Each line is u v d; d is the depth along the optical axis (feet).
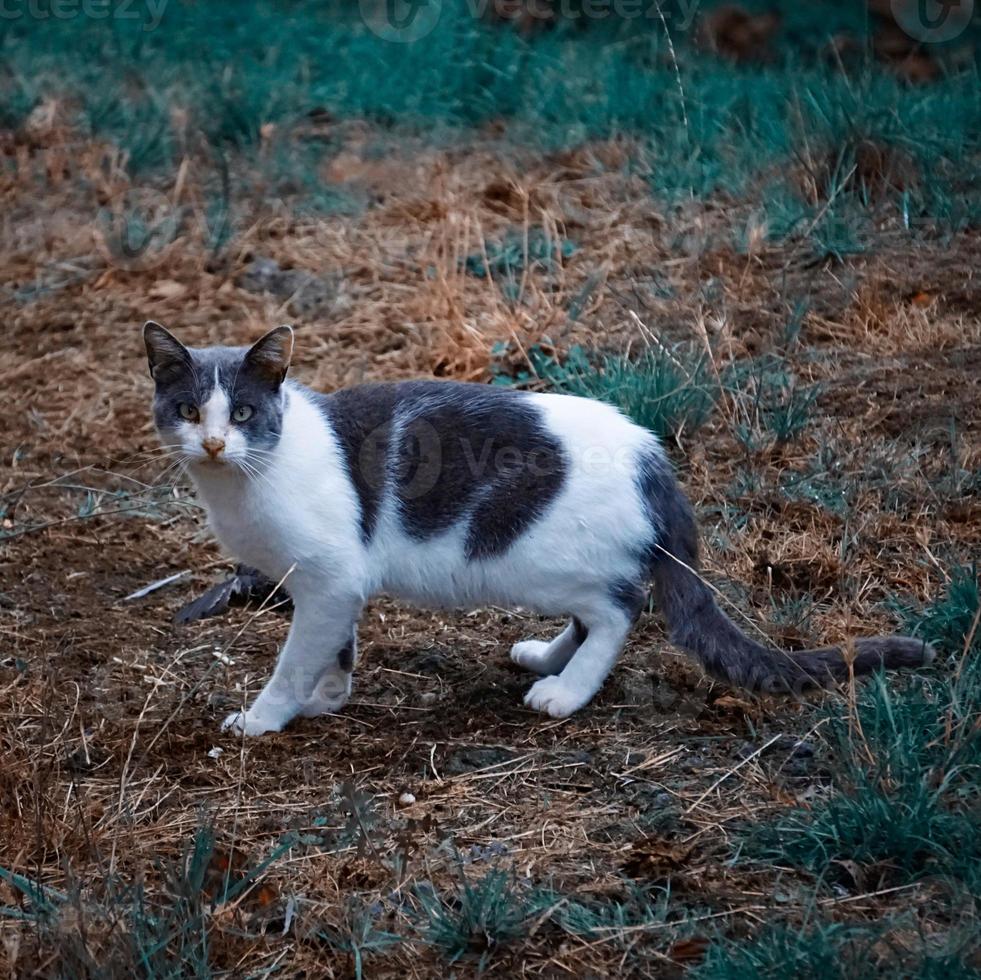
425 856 13.35
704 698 16.05
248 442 14.79
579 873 13.03
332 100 34.68
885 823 12.81
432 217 29.40
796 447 20.98
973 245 25.62
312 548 15.07
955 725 14.28
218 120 33.06
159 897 12.80
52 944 11.78
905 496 19.47
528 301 25.32
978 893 12.00
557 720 15.78
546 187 29.78
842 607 17.40
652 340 22.95
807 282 25.09
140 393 24.68
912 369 22.44
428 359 24.34
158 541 20.67
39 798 13.58
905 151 27.68
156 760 15.28
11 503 21.49
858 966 11.05
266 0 40.27
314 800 14.48
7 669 17.28
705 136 30.27
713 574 18.24
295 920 12.46
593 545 15.15
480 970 11.74
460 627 18.24
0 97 34.19
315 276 27.55
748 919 12.21
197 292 27.53
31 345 26.35
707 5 37.22
